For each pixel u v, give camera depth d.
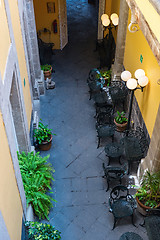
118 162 8.91
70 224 7.32
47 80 12.28
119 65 11.18
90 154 9.27
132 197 7.28
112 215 7.50
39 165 7.82
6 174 4.77
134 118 9.58
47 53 14.15
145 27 5.86
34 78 10.73
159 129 6.52
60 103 11.52
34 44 10.57
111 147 8.73
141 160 8.04
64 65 13.99
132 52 9.44
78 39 16.19
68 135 10.00
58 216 7.50
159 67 6.80
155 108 7.26
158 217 6.72
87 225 7.30
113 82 11.37
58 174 8.62
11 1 6.82
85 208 7.70
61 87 12.48
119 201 7.30
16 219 5.40
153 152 7.03
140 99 8.70
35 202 6.93
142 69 8.30
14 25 7.00
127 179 8.34
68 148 9.49
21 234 5.78
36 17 14.16
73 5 20.77
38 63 11.12
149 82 7.72
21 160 7.67
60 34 14.71
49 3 13.67
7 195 4.75
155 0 4.34
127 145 8.54
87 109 11.20
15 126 7.49
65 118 10.77
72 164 8.94
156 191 7.12
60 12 14.05
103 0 14.09
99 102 10.70
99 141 9.41
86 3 21.05
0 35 5.14
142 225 7.19
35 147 9.41
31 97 9.52
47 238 6.21
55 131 10.16
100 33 15.44
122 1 9.68
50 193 8.06
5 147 4.84
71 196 8.00
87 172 8.68
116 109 11.08
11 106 7.07
